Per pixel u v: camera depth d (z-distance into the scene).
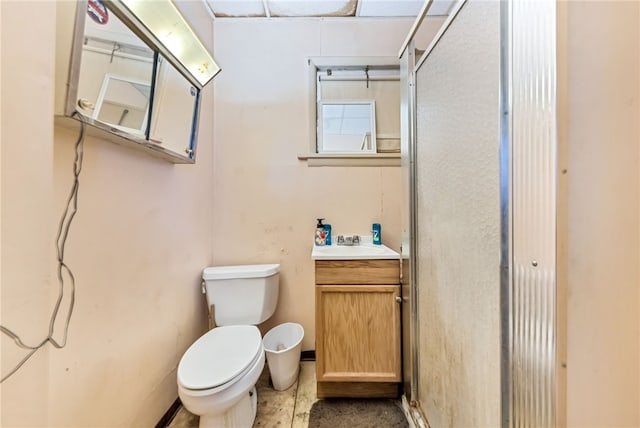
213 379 1.01
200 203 1.68
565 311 0.47
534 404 0.52
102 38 0.80
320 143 1.86
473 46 0.74
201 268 1.68
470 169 0.77
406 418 1.30
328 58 1.84
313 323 1.87
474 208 0.75
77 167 0.82
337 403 1.41
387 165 1.86
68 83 0.70
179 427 1.26
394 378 1.38
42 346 0.52
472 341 0.76
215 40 1.85
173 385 1.35
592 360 0.46
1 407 0.46
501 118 0.60
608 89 0.45
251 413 1.26
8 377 0.47
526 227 0.54
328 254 1.43
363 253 1.49
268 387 1.55
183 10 1.48
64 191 0.79
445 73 0.92
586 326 0.46
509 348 0.58
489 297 0.68
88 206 0.88
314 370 1.73
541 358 0.50
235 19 1.85
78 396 0.84
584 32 0.45
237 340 1.27
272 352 1.51
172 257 1.37
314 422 1.29
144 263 1.16
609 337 0.46
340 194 1.87
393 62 1.84
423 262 1.15
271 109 1.87
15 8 0.49
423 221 1.15
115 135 0.89
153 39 0.99
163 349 1.28
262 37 1.86
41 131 0.53
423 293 1.15
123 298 1.03
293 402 1.42
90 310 0.89
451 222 0.89
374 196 1.86
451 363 0.90
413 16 1.83
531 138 0.52
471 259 0.77
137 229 1.12
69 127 0.79
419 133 1.19
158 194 1.26
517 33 0.55
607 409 0.46
